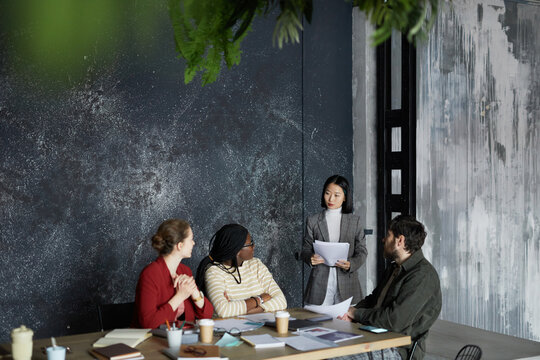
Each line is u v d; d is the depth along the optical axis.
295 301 5.49
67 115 4.48
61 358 2.31
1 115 4.27
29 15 4.33
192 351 2.46
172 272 3.12
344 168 5.70
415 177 5.07
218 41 1.99
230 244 3.36
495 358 4.09
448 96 5.38
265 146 5.29
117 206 4.68
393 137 5.46
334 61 5.62
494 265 5.65
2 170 4.28
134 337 2.67
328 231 4.57
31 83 4.35
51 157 4.43
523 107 5.77
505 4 5.59
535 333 5.90
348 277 4.46
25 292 4.37
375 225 5.62
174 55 4.86
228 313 3.21
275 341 2.64
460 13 5.35
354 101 5.70
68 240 4.50
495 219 5.64
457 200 5.45
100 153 4.60
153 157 4.80
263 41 5.24
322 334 2.80
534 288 5.89
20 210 4.34
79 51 4.50
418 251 3.22
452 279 5.44
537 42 5.80
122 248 4.71
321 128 5.57
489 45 5.54
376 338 2.75
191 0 1.88
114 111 4.64
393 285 3.21
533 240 5.88
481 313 5.59
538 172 5.88
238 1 1.85
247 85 5.18
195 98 4.96
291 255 5.46
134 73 4.71
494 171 5.63
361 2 1.51
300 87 5.45
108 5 4.59
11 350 2.52
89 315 4.59
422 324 3.10
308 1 1.65
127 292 4.74
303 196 5.50
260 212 5.29
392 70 5.43
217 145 5.07
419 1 1.46
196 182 4.98
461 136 5.45
